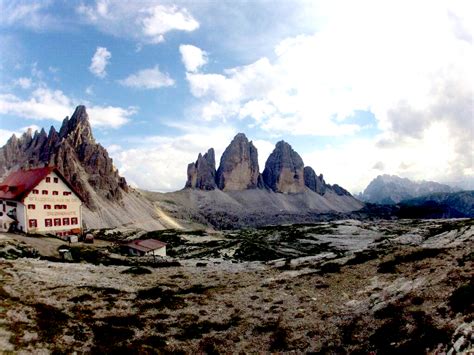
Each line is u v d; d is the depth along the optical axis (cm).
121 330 2419
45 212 8569
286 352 2183
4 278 3516
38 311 2481
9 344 1872
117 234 14188
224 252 10462
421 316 2155
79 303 2998
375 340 2059
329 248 12094
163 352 2161
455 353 1569
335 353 2064
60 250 6253
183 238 13288
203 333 2514
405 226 15725
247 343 2344
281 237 14525
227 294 3534
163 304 3141
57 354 1884
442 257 3759
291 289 3569
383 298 2798
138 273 4678
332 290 3381
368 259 4500
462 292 2234
